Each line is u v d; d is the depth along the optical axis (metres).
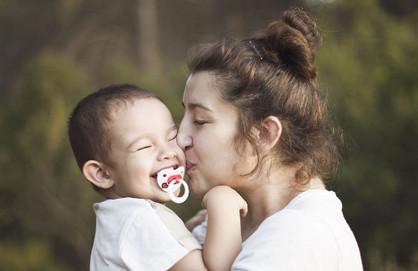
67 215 20.02
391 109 14.45
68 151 20.08
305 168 3.30
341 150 3.96
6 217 20.12
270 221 3.05
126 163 3.58
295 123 3.30
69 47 24.94
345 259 3.03
